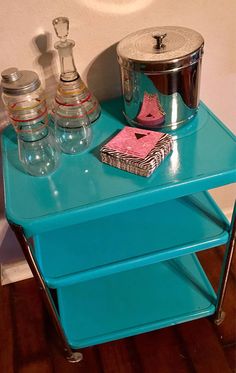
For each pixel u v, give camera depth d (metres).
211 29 0.86
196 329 1.07
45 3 0.74
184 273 1.10
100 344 1.06
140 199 0.66
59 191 0.68
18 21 0.75
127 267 0.79
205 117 0.80
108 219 0.89
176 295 1.05
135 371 1.00
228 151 0.71
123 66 0.71
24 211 0.65
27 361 1.05
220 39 0.88
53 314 0.88
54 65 0.82
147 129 0.77
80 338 0.98
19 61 0.80
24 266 1.24
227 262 0.90
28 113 0.72
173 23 0.83
